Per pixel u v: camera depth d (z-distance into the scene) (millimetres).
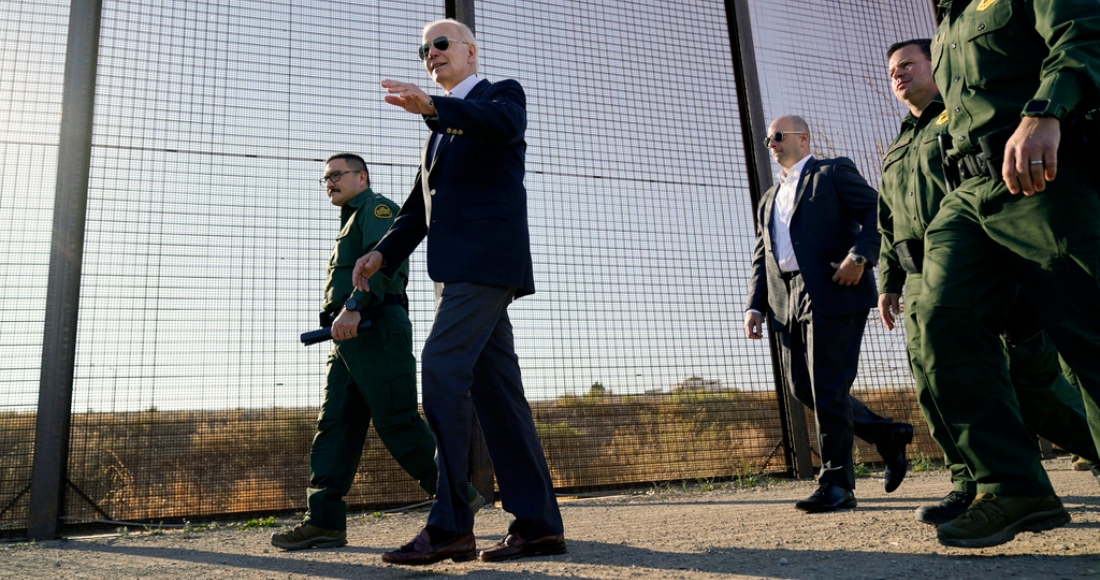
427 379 1962
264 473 3635
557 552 2150
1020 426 1880
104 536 3363
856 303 3189
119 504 3449
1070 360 1695
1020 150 1569
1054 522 1837
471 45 2342
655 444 4309
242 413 3637
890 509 2932
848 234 3305
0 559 2805
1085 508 2490
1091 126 1637
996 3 1835
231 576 2170
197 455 3566
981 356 1889
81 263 3525
